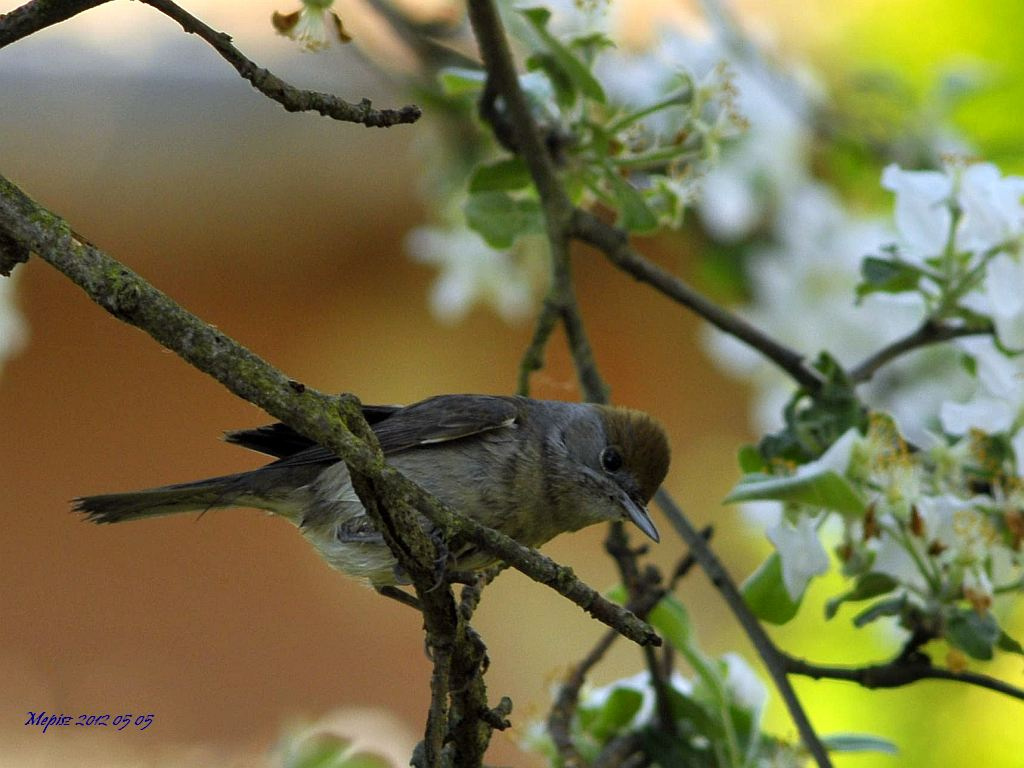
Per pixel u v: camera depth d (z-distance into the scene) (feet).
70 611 57.21
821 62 38.50
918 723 34.14
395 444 25.30
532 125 26.76
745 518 36.14
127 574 58.70
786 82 36.11
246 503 25.85
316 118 57.00
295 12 18.40
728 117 27.66
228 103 56.03
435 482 25.38
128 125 55.83
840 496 21.61
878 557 22.39
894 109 36.96
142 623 57.88
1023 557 22.43
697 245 36.50
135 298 12.90
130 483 59.16
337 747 22.54
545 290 39.93
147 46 55.62
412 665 58.95
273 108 56.34
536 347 27.09
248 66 13.94
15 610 56.65
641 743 23.97
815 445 24.41
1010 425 23.58
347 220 60.59
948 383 32.04
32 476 58.39
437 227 38.68
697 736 24.47
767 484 21.88
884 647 32.76
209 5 56.95
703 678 23.75
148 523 59.62
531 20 25.82
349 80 55.36
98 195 57.36
